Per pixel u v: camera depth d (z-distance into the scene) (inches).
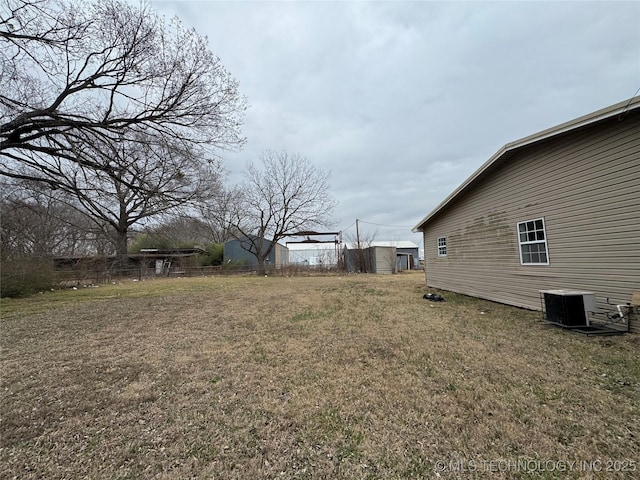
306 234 1032.2
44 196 431.5
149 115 351.6
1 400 111.8
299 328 216.5
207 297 398.3
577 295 203.2
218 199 508.1
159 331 215.3
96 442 85.7
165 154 345.4
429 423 93.3
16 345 183.8
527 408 101.0
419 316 253.8
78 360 155.5
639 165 178.9
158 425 94.2
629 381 120.0
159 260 1056.8
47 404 108.5
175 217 451.5
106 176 329.7
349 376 130.0
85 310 307.3
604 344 167.0
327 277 779.4
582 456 77.3
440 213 458.6
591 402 104.4
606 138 198.1
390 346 170.9
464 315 256.8
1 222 504.7
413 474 71.9
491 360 146.1
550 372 130.3
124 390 119.5
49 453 80.8
